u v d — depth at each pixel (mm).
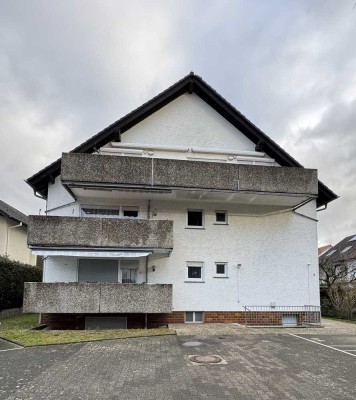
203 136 19062
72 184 15703
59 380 7883
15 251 29016
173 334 13453
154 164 16234
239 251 18094
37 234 15492
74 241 15578
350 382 7898
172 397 6883
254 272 18016
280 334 13969
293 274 18297
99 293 15195
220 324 16672
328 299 23953
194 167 16438
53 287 15070
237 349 10992
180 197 17672
